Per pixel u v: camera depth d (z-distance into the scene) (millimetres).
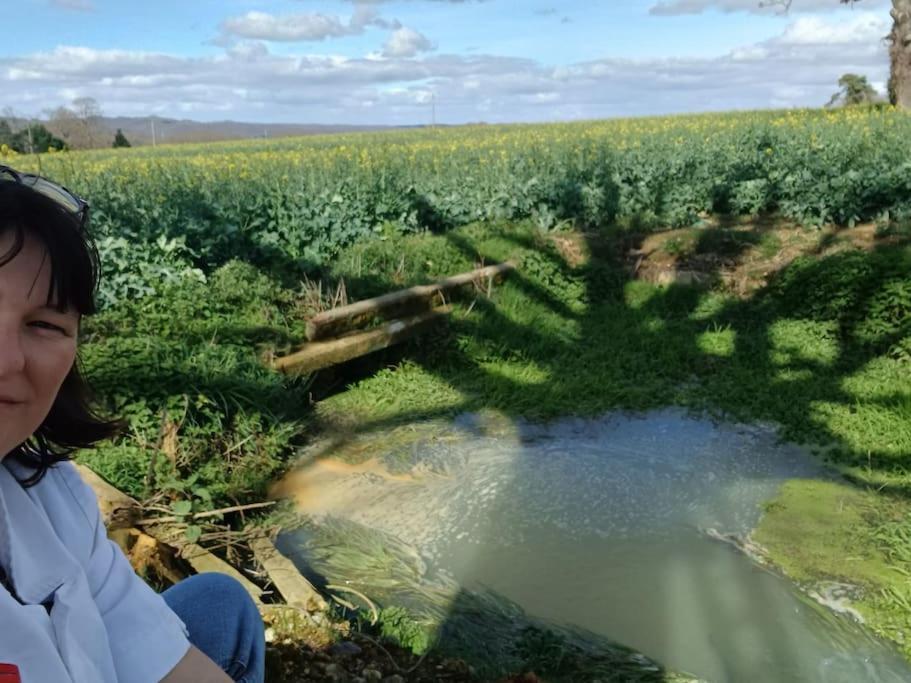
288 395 5840
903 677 3156
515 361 7094
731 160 10828
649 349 7270
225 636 1649
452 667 3057
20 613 1043
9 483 1201
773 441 5480
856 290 7191
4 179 1068
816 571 3887
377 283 7742
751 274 8297
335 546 4145
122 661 1294
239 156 15297
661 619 3521
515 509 4562
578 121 31094
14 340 1049
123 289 6602
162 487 4230
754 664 3221
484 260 8648
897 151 10062
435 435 5668
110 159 17359
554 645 3258
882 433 5453
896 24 19297
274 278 7504
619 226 9672
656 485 4836
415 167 11859
